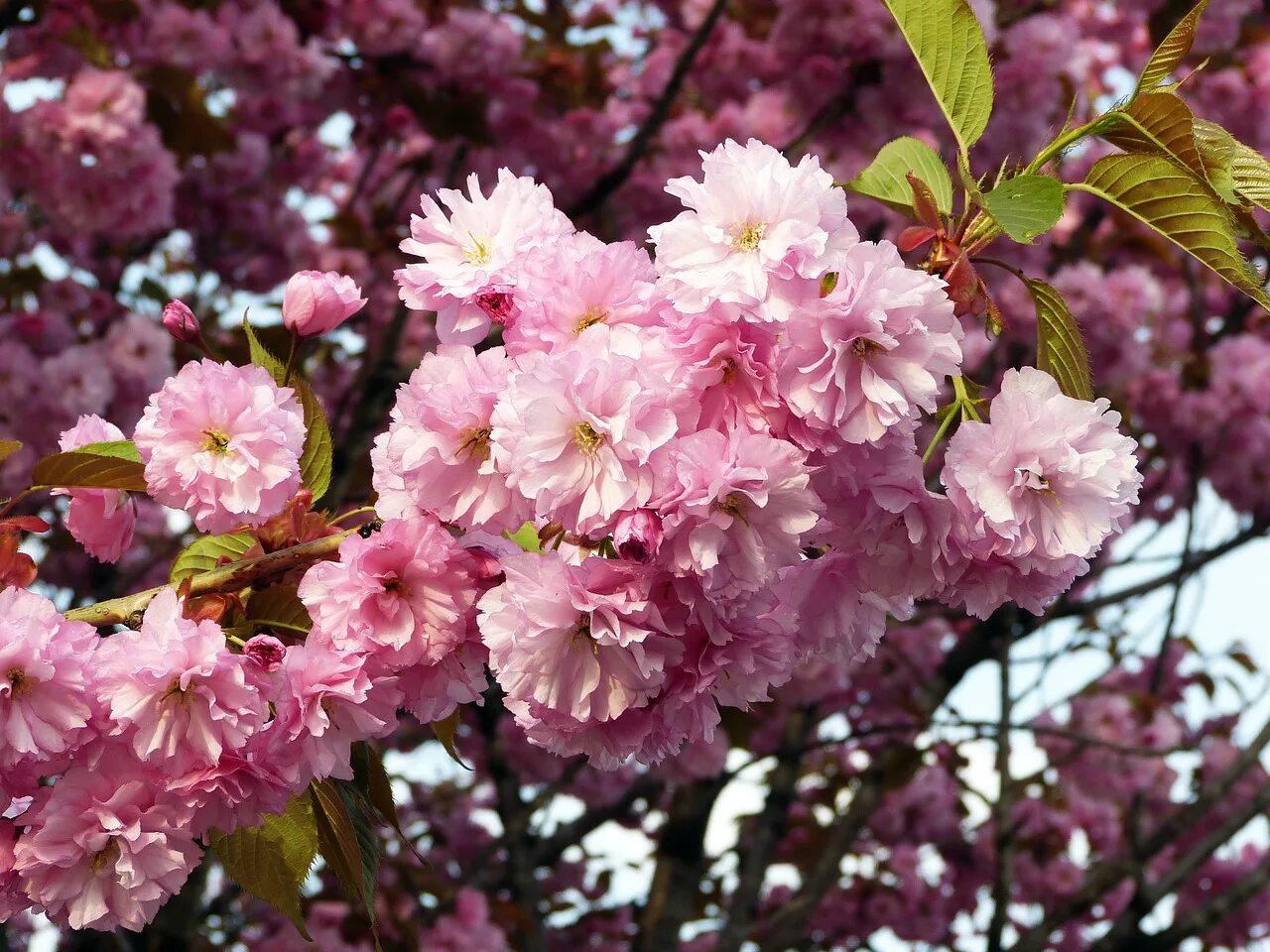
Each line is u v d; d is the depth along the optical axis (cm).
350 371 766
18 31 617
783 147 698
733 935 688
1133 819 689
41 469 179
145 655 159
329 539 179
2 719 155
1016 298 731
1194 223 173
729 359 153
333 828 183
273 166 816
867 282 150
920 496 162
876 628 187
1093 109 762
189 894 521
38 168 594
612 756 167
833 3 654
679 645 158
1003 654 684
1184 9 760
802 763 805
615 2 927
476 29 698
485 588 169
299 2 681
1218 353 786
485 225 180
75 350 623
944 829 903
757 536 150
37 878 163
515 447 149
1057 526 160
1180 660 873
